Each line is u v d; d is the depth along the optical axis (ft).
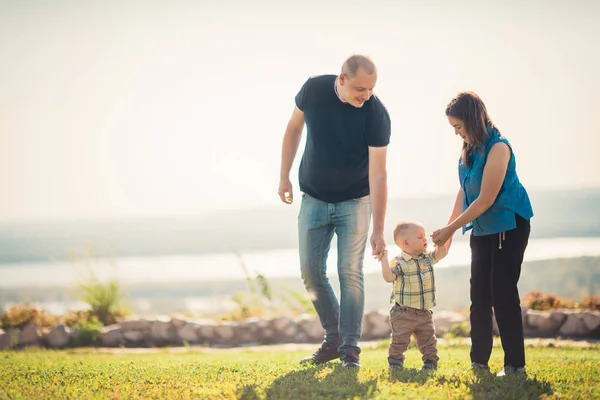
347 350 17.89
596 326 31.76
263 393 14.49
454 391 14.12
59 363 22.71
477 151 16.20
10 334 36.06
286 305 42.65
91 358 27.66
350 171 17.88
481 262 16.69
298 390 14.55
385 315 35.58
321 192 18.21
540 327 32.76
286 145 19.53
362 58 16.62
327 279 19.12
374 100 17.78
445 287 64.44
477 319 16.93
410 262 17.63
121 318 40.42
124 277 103.81
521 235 16.03
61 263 154.92
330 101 17.72
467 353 24.43
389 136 17.81
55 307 69.92
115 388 15.80
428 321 17.72
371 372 16.61
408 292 17.57
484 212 16.11
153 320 36.76
